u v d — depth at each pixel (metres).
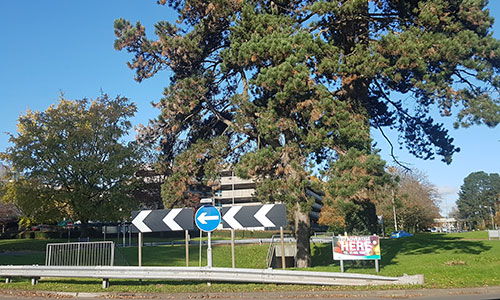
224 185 77.81
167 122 22.34
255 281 12.76
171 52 21.69
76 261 15.22
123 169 38.44
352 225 19.80
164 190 22.22
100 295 12.49
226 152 22.97
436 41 18.34
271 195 19.00
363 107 20.25
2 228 61.19
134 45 22.52
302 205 18.25
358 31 20.98
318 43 18.86
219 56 22.47
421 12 19.14
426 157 24.55
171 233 55.25
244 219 13.66
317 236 42.75
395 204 16.52
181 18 22.70
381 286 12.59
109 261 14.94
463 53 17.97
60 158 36.62
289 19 20.33
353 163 16.80
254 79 19.17
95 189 38.97
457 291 12.38
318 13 19.30
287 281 12.75
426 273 15.39
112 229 52.69
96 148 38.75
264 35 19.80
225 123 24.31
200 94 21.81
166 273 13.01
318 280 12.71
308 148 18.98
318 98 18.05
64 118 37.59
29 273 14.12
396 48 18.06
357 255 15.05
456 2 19.16
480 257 19.31
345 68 18.36
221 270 12.77
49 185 38.69
